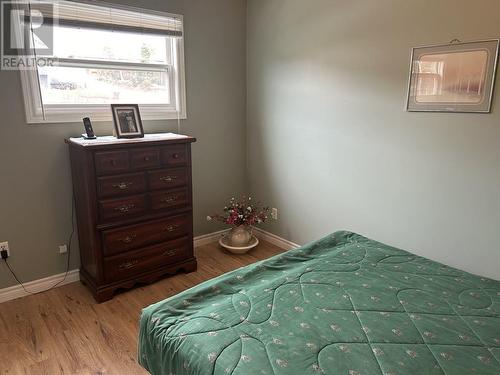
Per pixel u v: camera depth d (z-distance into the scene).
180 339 1.29
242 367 1.12
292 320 1.36
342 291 1.56
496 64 1.97
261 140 3.56
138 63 2.92
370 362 1.15
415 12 2.26
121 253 2.61
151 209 2.70
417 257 1.92
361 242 2.13
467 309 1.45
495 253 2.14
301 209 3.31
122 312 2.45
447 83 2.18
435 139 2.29
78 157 2.46
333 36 2.75
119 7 2.69
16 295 2.60
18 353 2.04
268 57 3.30
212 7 3.20
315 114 3.01
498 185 2.06
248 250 3.40
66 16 2.49
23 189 2.52
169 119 3.14
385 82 2.49
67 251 2.79
